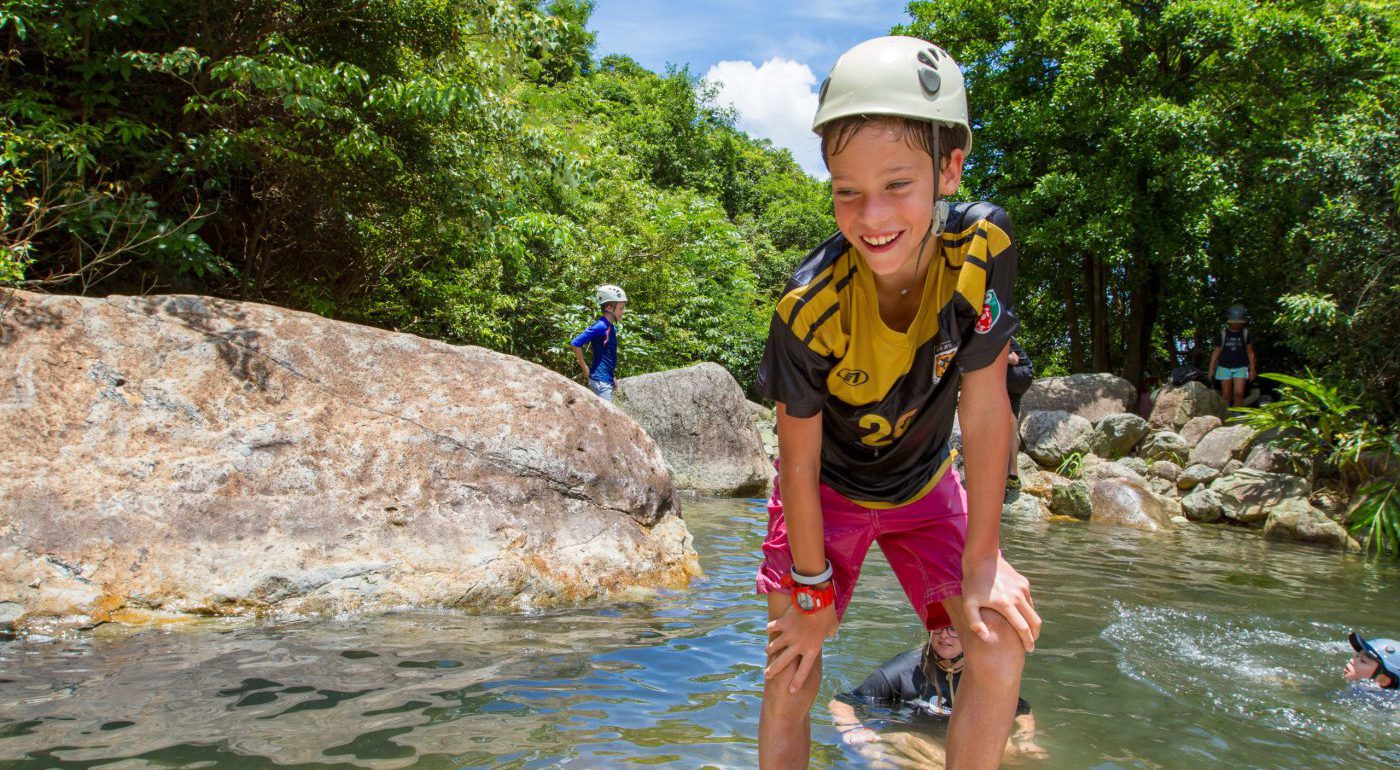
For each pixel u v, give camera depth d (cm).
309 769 231
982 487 187
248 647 345
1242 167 1418
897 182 161
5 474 394
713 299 1900
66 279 618
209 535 407
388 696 293
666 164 3089
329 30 830
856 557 221
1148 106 1346
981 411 186
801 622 204
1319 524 858
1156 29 1404
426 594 423
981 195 1592
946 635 318
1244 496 970
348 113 762
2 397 420
